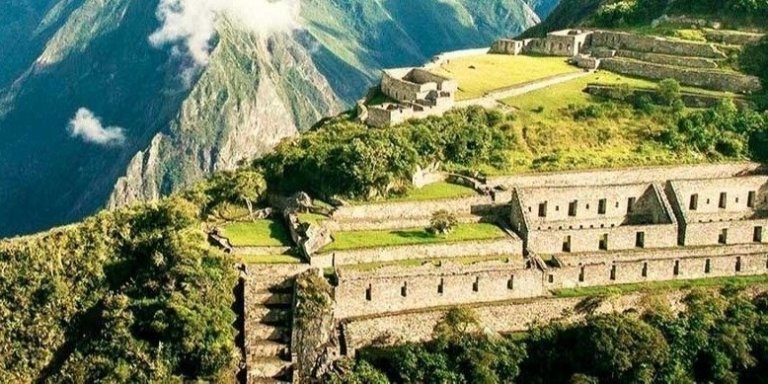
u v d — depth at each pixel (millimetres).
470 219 175500
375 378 136750
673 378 147250
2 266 165000
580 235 170625
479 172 189500
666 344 149750
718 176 197000
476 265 156250
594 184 185125
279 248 155875
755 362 152750
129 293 153125
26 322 158875
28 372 154250
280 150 199750
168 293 144625
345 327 143500
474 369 140875
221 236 160750
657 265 168250
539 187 178125
